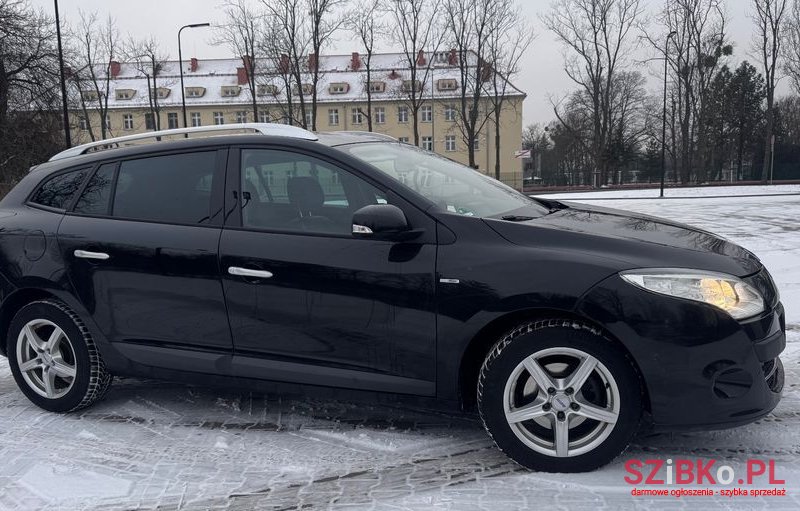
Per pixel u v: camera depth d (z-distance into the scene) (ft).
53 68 88.94
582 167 215.72
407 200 10.56
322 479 10.00
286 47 130.52
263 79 161.48
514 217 10.85
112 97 208.13
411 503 9.20
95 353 12.69
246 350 11.45
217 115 206.69
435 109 197.57
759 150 184.85
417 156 12.91
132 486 9.95
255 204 11.45
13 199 13.60
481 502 9.16
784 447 10.64
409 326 10.27
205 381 11.86
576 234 10.07
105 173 12.79
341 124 203.72
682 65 151.12
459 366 10.12
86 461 10.85
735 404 9.25
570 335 9.52
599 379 9.68
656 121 187.62
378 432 11.66
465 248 10.07
